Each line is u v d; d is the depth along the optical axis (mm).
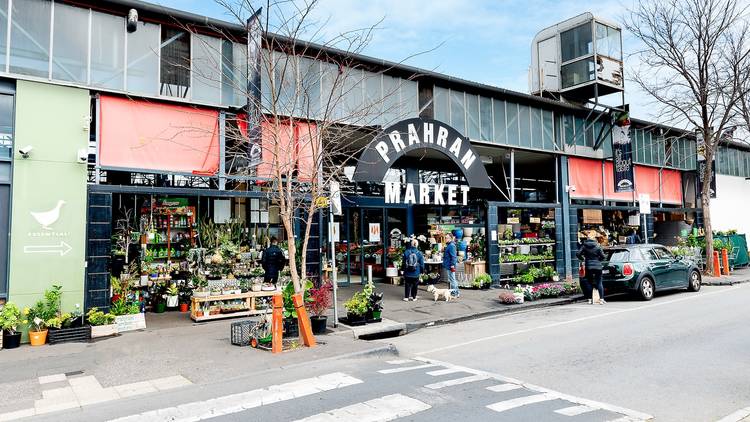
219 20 11961
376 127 14094
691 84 19562
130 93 10945
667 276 14945
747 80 19016
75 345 9047
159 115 11398
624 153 20062
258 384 6629
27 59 9914
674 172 25016
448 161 19500
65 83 10203
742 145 28641
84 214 10148
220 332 10055
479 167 15594
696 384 6406
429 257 17438
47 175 9875
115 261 12414
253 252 13523
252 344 8750
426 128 14500
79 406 5941
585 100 21266
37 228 9703
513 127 18125
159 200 13719
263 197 11898
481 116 17219
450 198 15523
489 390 6160
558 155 19578
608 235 21734
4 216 9516
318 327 9961
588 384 6469
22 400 6172
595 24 19625
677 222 24281
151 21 11398
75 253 10008
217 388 6512
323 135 10984
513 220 18391
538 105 18984
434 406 5539
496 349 8625
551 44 21156
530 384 6461
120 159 10852
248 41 11562
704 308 12367
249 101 11555
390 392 6059
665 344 8578
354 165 18250
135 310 10516
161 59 11492
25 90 9828
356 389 6207
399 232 18828
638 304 13508
